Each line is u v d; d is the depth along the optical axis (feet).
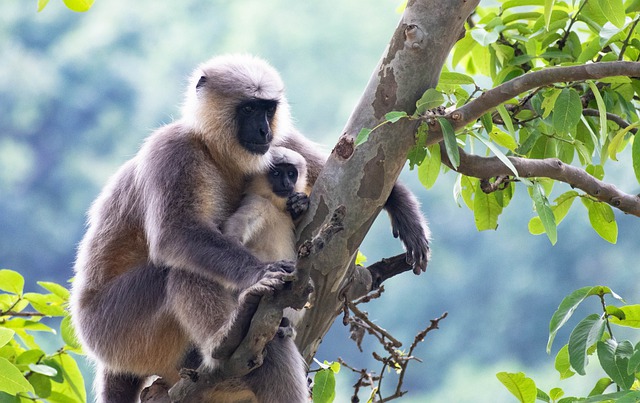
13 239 120.88
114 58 132.46
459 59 40.01
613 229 37.19
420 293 109.50
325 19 132.36
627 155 84.64
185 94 39.47
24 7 136.67
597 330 29.99
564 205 36.94
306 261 27.02
